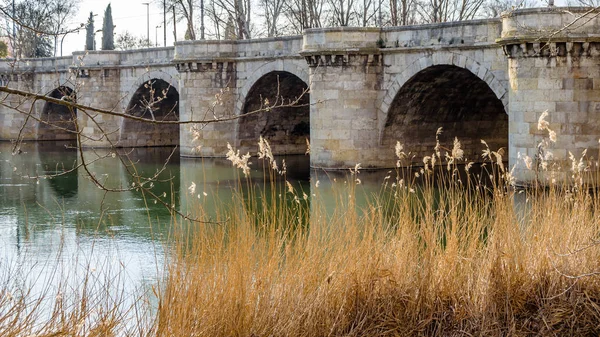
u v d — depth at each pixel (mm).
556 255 13828
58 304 13242
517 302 13859
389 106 43406
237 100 54156
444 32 40312
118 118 65938
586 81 32750
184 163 52125
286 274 13500
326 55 43812
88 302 13547
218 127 54438
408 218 14477
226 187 39062
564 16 32469
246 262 13188
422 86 42938
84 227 28328
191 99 54562
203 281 12906
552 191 15109
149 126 67375
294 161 53562
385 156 44500
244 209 13969
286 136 58188
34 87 74000
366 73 43812
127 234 26688
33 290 16656
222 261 13188
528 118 33594
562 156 32844
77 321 12453
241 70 53812
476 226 16047
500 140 49438
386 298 13633
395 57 42938
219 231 13656
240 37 63875
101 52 65375
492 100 46719
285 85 54656
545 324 13516
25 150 65375
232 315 12695
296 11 68688
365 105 43969
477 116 47625
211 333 12484
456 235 14398
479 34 38656
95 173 47125
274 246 13961
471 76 42469
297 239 14273
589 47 32531
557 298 13875
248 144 55344
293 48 50062
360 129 44031
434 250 14352
